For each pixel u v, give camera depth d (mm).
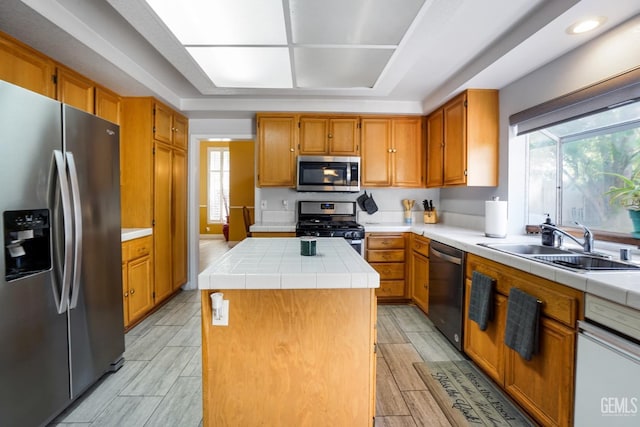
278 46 2092
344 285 1295
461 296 2354
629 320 1141
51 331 1584
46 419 1565
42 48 2096
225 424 1371
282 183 3760
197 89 3025
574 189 2312
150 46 2371
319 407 1391
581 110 2025
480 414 1754
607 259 1695
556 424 1452
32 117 1458
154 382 2045
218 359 1358
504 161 2787
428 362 2312
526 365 1663
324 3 1654
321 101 3643
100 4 1843
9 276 1367
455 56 2477
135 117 3104
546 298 1533
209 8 1665
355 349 1393
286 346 1372
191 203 4062
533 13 1877
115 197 2131
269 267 1404
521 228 2750
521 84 2580
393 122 3799
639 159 1850
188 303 3547
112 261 2098
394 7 1688
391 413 1758
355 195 4121
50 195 1560
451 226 3648
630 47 1723
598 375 1246
